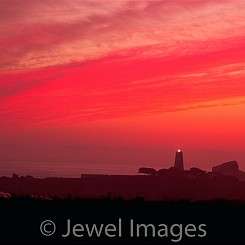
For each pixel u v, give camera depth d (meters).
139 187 179.75
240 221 75.56
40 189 170.75
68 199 91.38
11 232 66.69
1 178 179.50
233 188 183.88
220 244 63.56
